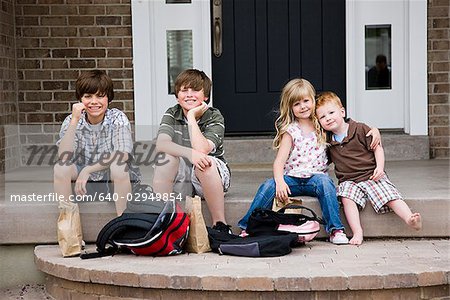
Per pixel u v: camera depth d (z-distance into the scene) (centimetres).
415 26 736
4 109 698
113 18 736
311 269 450
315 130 534
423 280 441
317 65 763
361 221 527
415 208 527
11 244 534
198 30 750
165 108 755
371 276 436
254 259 477
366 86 756
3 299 504
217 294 444
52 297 500
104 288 466
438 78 741
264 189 526
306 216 505
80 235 510
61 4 734
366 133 531
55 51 738
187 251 500
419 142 734
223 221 525
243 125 766
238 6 759
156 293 452
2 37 696
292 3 760
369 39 754
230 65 761
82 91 516
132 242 482
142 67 738
